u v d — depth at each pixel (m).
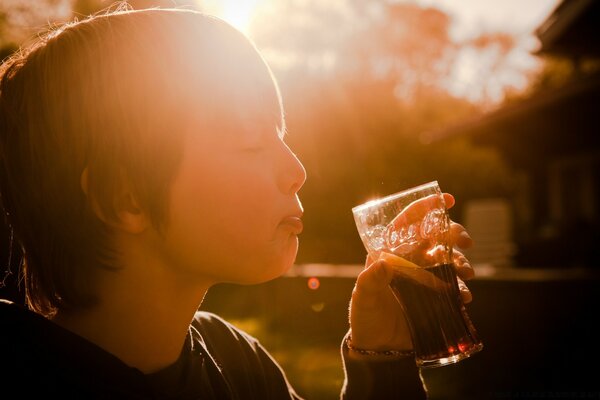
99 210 0.48
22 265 0.60
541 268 8.31
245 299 3.00
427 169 14.76
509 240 8.41
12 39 5.63
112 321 0.50
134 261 0.50
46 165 0.49
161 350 0.52
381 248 0.74
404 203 0.74
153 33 0.50
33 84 0.49
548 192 10.00
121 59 0.48
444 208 0.75
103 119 0.48
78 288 0.49
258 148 0.51
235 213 0.49
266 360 0.72
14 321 0.47
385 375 0.72
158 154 0.48
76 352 0.47
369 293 0.70
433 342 0.71
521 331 3.16
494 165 14.97
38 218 0.50
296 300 2.99
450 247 0.75
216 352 0.66
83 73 0.48
